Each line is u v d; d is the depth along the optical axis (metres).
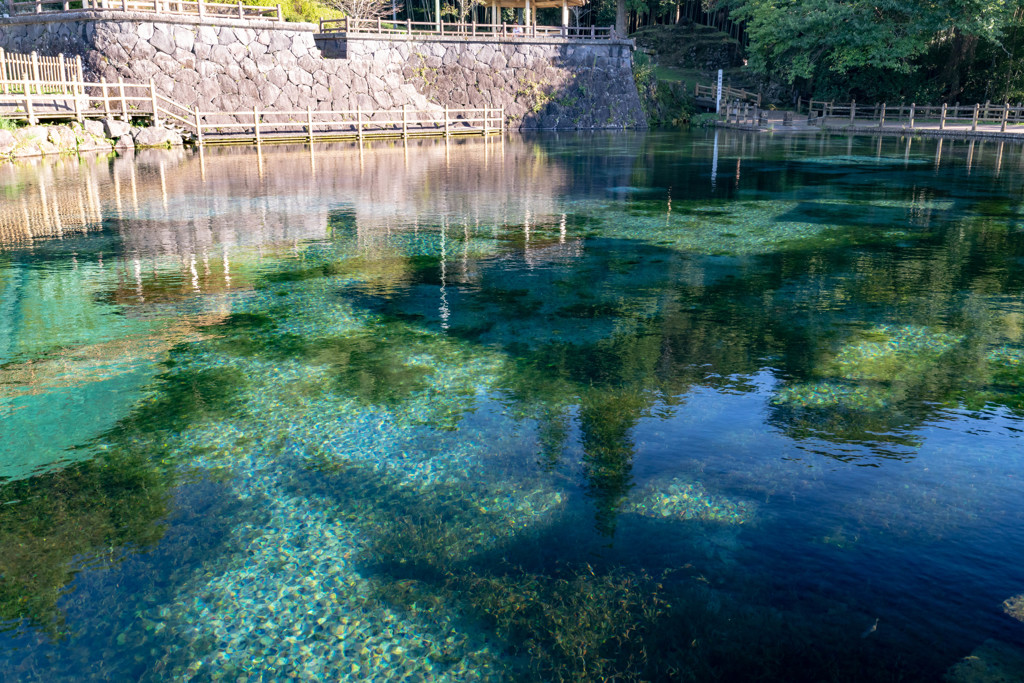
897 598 3.33
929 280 8.97
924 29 35.06
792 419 5.24
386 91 33.09
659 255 10.45
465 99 36.03
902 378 5.96
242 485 4.46
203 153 24.50
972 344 6.71
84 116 23.78
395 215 13.52
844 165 21.75
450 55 35.41
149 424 5.27
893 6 34.84
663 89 45.47
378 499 4.30
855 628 3.14
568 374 6.14
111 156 22.61
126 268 9.51
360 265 9.81
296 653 3.09
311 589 3.50
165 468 4.67
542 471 4.59
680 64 53.69
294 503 4.26
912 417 5.25
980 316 7.53
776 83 50.00
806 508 4.10
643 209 14.27
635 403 5.56
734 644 3.06
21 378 6.07
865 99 45.34
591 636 3.13
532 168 21.17
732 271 9.52
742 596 3.36
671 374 6.11
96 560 3.74
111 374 6.16
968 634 3.09
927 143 29.31
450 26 45.69
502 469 4.62
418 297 8.38
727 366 6.26
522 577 3.55
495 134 35.78
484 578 3.55
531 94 37.78
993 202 14.96
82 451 4.90
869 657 2.96
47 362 6.40
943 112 32.41
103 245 10.79
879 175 19.42
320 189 16.67
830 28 37.09
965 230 12.12
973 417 5.23
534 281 9.05
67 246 10.70
